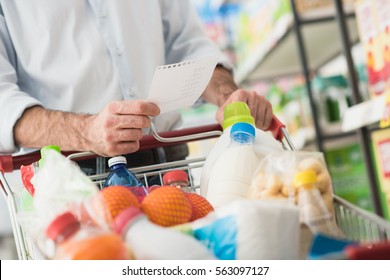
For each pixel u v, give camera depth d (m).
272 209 0.81
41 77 1.64
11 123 1.41
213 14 5.75
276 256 0.80
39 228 0.88
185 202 0.97
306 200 0.92
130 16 1.72
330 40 4.05
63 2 1.64
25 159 1.33
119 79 1.69
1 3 1.62
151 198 0.95
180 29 1.93
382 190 2.73
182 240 0.78
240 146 1.14
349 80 2.81
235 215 0.81
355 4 2.68
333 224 0.93
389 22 2.34
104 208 0.84
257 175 1.01
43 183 0.89
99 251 0.75
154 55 1.76
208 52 1.84
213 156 1.20
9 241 3.04
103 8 1.68
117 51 1.69
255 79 5.55
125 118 1.23
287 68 5.23
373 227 0.90
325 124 3.67
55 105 1.66
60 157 0.94
